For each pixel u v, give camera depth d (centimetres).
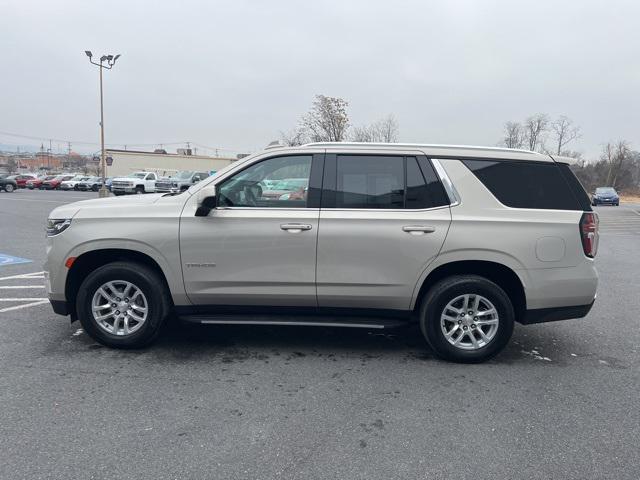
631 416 340
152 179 3734
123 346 440
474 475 270
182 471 268
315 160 426
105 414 328
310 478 265
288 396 361
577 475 272
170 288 428
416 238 411
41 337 471
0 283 705
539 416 338
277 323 426
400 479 266
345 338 491
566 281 418
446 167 422
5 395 351
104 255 443
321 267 417
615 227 1952
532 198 422
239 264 420
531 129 4834
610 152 6525
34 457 277
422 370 414
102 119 3192
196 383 379
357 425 321
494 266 424
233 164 431
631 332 529
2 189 3938
